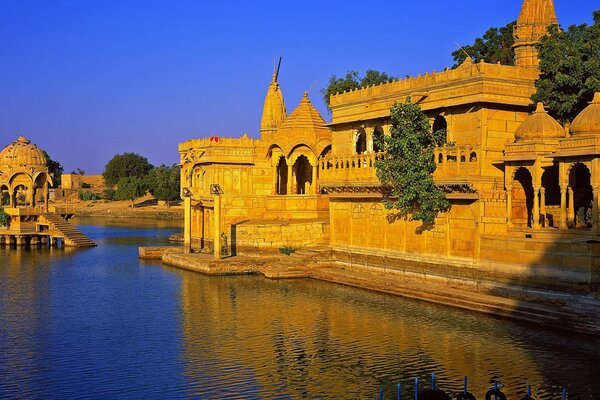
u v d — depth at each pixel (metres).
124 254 49.56
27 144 58.00
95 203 120.12
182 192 51.38
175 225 85.88
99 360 21.16
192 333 24.39
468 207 29.34
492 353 21.30
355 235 36.41
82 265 42.97
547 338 22.81
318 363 20.69
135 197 114.06
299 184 49.66
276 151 46.16
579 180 30.27
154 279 36.66
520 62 32.75
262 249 40.56
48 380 19.22
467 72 29.88
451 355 21.20
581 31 31.72
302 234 40.66
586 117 25.55
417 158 30.19
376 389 18.48
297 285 34.12
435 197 29.92
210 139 45.59
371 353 21.67
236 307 28.72
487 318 25.80
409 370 19.94
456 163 29.38
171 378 19.39
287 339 23.47
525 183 29.97
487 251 28.42
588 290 24.30
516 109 29.94
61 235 55.25
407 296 30.36
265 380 19.22
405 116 30.75
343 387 18.62
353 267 36.44
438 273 30.91
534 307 25.09
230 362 20.91
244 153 46.00
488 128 29.30
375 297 30.59
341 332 24.22
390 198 33.28
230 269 38.00
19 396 17.92
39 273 39.31
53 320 26.61
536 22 32.69
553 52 29.41
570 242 24.92
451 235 30.25
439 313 26.89
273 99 52.94
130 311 28.16
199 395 18.02
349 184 35.56
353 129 37.53
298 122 44.94
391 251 33.81
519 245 26.92
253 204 46.16
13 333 24.50
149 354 21.80
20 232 54.78
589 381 18.69
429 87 31.88
